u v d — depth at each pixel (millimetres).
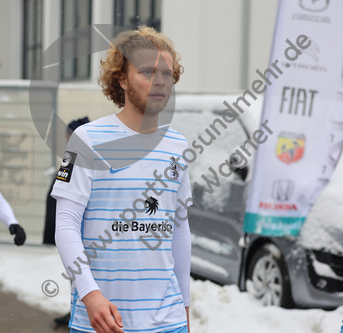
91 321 2725
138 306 2943
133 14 17344
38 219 11891
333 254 6531
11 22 12781
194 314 7371
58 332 6871
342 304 6410
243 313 7039
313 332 6215
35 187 11898
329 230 6641
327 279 6527
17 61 13133
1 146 11930
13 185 11969
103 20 15969
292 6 6668
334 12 6734
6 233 12000
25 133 11789
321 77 6844
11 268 10023
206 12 16547
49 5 13617
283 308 6914
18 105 11711
